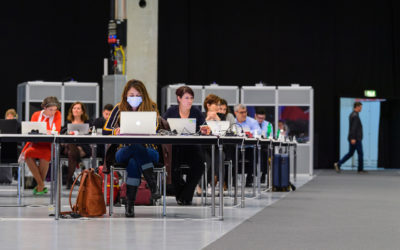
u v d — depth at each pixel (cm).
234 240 646
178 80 2289
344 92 2366
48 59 2172
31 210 930
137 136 794
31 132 955
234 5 2334
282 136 1368
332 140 2366
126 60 1723
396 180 1722
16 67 2145
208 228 735
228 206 998
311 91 1939
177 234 686
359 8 2369
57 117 1228
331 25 2355
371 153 2455
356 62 2369
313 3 2356
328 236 680
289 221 807
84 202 852
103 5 2211
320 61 2355
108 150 856
